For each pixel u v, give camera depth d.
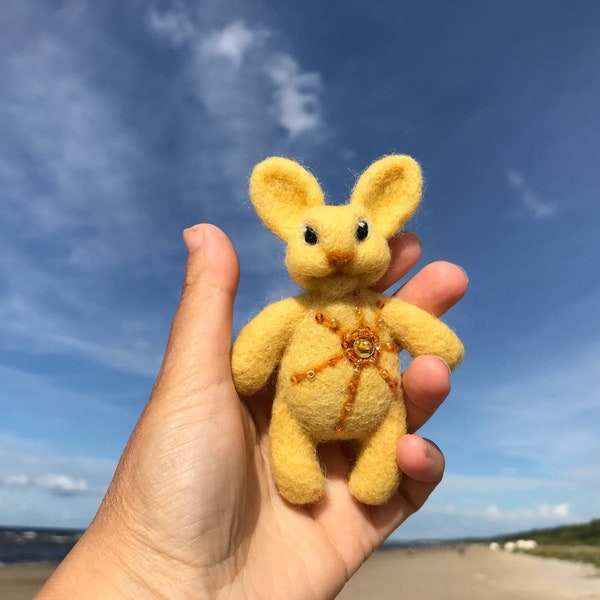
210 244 0.15
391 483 0.15
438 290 0.17
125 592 0.12
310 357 0.14
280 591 0.14
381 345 0.15
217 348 0.15
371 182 0.16
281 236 0.16
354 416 0.14
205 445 0.14
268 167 0.16
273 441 0.15
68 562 0.13
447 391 0.15
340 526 0.16
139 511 0.13
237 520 0.14
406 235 0.18
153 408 0.14
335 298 0.15
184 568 0.13
